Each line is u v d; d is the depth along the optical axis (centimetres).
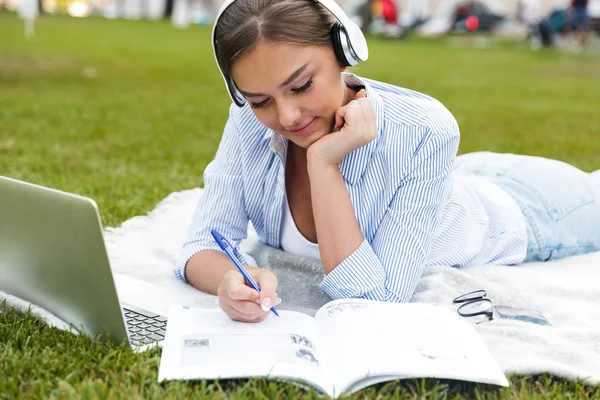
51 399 203
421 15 2552
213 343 220
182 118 788
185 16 2509
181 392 204
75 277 229
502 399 213
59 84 1010
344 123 260
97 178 489
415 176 270
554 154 648
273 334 225
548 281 301
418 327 232
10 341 235
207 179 302
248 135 290
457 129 277
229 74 243
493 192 332
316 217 262
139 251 336
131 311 263
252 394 206
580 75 1436
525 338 249
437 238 308
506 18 2469
